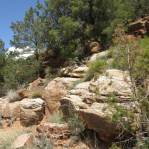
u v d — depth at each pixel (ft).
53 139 42.27
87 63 64.85
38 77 85.35
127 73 33.68
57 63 88.02
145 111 29.27
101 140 39.14
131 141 34.32
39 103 56.90
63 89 56.49
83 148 39.58
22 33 96.12
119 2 89.40
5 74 84.89
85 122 40.96
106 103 35.65
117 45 33.37
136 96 29.84
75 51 83.87
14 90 76.89
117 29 32.65
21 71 84.53
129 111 30.14
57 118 47.29
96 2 85.71
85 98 40.27
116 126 32.96
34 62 87.56
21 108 57.62
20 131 51.85
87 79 51.11
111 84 37.19
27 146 42.75
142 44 32.63
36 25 94.43
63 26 85.46
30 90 66.64
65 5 91.66
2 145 44.98
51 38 87.81
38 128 45.14
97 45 84.53
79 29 86.74
